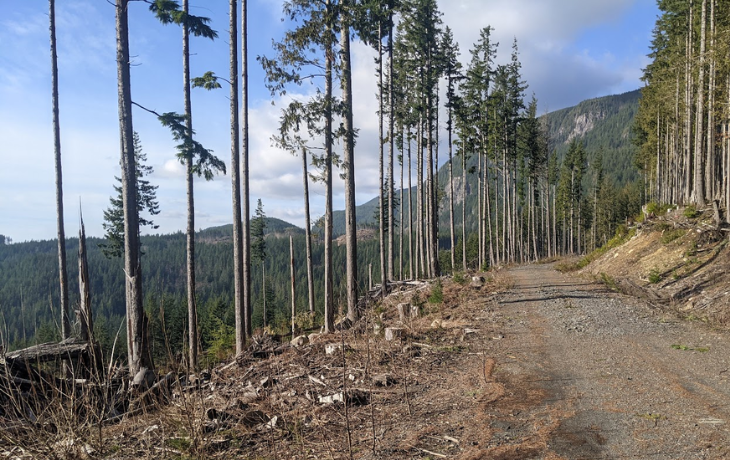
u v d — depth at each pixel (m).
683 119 31.11
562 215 69.56
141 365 9.20
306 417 5.93
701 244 17.23
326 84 13.95
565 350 8.88
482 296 16.97
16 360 6.72
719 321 10.40
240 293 15.77
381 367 8.07
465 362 8.30
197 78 15.34
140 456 4.69
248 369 9.02
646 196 62.44
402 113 28.02
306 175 23.58
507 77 40.03
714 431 4.72
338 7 13.60
